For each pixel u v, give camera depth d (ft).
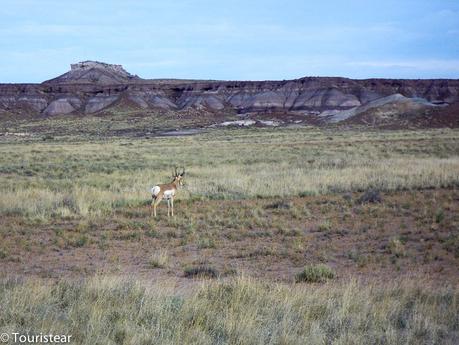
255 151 216.74
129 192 107.04
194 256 64.23
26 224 82.17
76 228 78.38
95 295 40.83
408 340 33.27
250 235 74.79
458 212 88.69
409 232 75.82
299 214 87.20
